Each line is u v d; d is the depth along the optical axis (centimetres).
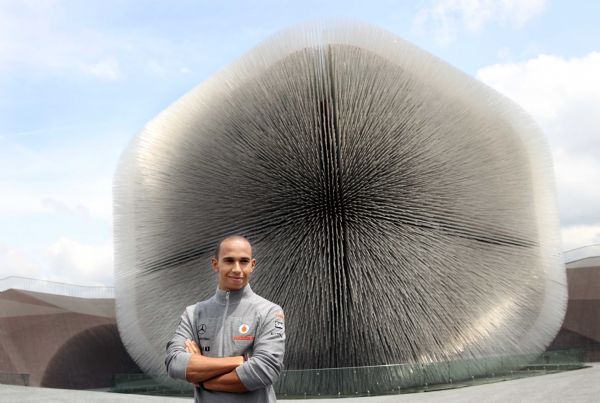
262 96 1427
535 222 1611
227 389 217
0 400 1045
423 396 1117
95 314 2089
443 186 1428
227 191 1444
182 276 1515
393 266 1371
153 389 1491
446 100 1473
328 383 1238
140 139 1680
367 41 1452
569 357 1611
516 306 1500
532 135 1691
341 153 1358
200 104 1563
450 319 1391
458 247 1430
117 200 1720
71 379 1864
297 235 1375
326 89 1384
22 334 1858
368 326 1354
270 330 228
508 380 1364
